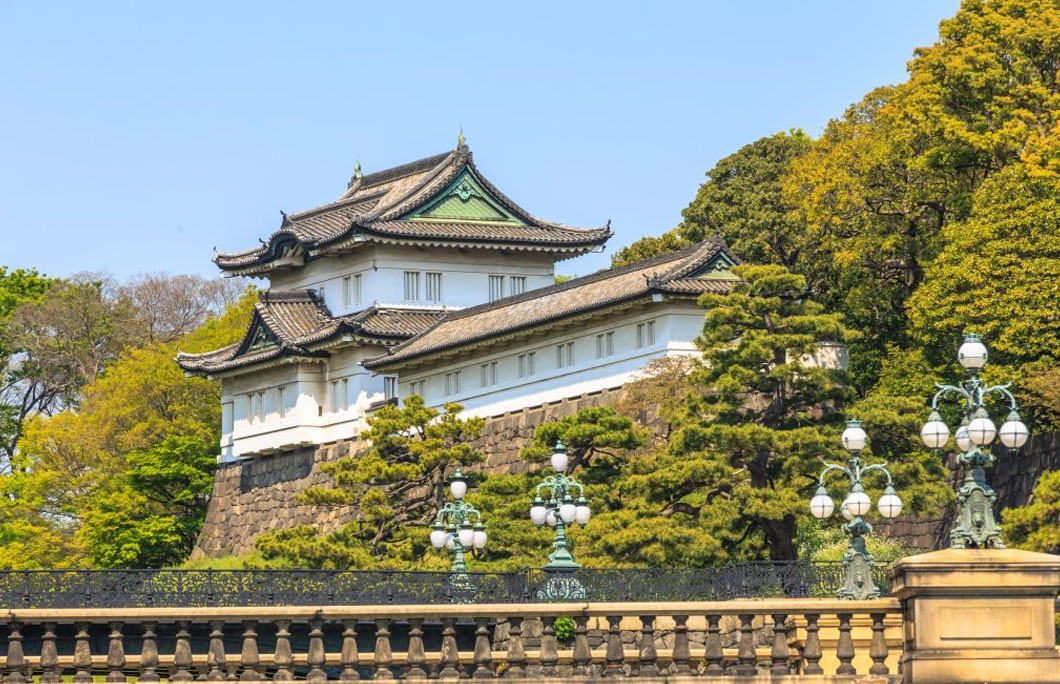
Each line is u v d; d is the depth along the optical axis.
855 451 49.47
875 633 41.69
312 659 43.41
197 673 44.94
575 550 68.31
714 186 112.25
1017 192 77.12
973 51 84.00
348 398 110.19
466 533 60.56
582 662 43.84
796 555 69.75
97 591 45.88
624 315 88.75
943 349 81.50
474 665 47.22
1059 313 72.88
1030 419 75.00
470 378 98.88
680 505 71.12
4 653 45.44
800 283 74.25
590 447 75.19
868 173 88.88
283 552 79.44
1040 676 37.94
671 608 43.38
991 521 39.59
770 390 73.31
